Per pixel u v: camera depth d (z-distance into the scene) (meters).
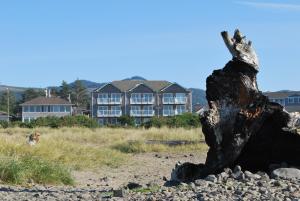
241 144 10.23
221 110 10.22
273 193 8.64
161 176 17.61
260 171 10.43
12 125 61.47
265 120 10.36
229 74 10.16
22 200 9.89
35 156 17.98
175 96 107.12
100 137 37.25
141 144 29.67
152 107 107.12
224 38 10.20
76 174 17.64
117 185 14.97
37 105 115.00
